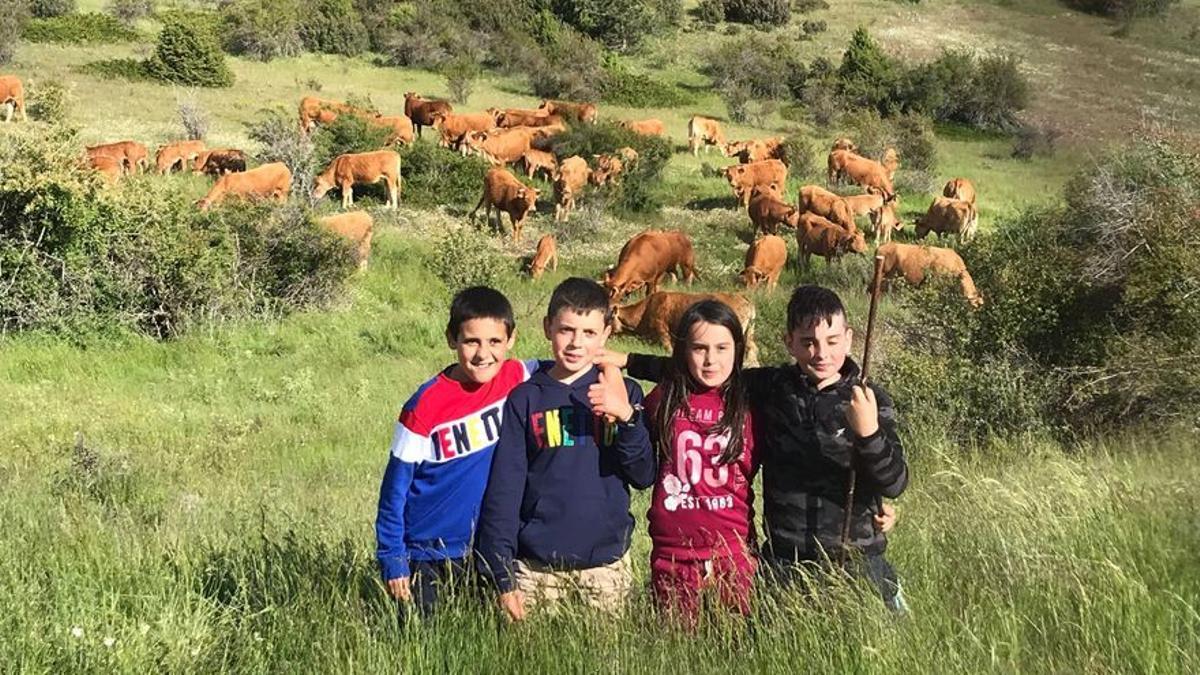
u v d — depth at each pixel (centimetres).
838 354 335
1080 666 304
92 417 1048
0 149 1477
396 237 2200
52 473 785
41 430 984
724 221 2583
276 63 4150
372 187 2600
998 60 3653
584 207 2570
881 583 344
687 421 342
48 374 1277
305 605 360
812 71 4444
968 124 3828
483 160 2723
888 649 305
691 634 325
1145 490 503
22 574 405
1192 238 1043
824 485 343
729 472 343
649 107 4284
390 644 326
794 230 2419
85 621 349
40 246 1505
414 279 1909
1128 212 1137
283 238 1667
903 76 3984
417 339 1534
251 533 507
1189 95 1571
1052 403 1023
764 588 341
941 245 2331
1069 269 1155
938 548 425
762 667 306
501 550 335
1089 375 1021
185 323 1520
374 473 899
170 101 3281
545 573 344
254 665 324
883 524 348
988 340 1130
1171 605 336
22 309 1451
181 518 609
